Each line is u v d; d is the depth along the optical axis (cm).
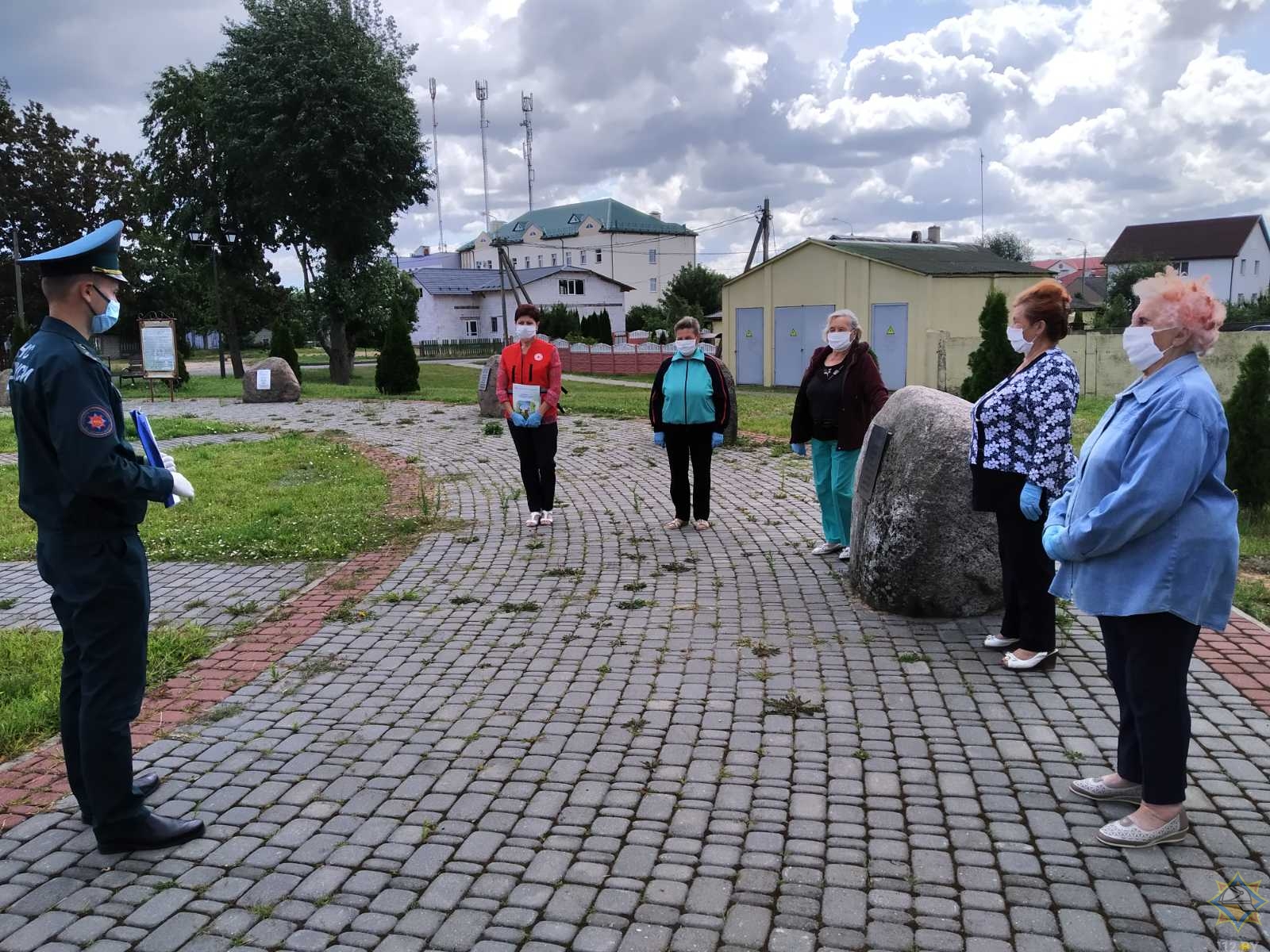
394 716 451
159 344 2192
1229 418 895
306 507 954
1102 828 334
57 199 4909
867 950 278
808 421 701
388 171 3384
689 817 352
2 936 292
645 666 505
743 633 551
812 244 3045
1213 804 350
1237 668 478
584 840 340
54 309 320
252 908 305
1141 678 316
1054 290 446
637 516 876
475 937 288
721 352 3431
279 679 501
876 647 523
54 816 364
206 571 729
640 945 282
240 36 3198
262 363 2133
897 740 411
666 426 802
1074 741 406
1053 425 441
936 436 551
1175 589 300
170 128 3478
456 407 1961
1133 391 318
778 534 793
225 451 1338
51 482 318
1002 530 475
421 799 372
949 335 2752
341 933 292
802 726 427
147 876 324
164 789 382
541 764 397
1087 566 324
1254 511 877
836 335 670
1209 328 300
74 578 320
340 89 3194
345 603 633
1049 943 279
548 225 9412
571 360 4416
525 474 838
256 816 361
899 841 334
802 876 314
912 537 554
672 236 9125
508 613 604
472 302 7562
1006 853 325
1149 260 5956
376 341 4600
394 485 1076
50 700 466
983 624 554
